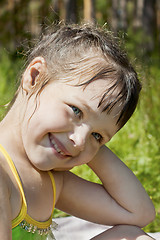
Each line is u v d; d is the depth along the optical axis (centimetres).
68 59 151
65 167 151
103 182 180
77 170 313
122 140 371
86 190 179
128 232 173
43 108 145
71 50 154
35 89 150
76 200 178
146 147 358
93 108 143
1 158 144
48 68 151
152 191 283
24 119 148
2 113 166
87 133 144
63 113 142
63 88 145
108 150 182
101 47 157
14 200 143
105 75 148
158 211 274
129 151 354
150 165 313
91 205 178
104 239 172
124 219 177
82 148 144
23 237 148
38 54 162
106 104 145
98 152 179
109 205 178
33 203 151
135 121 400
